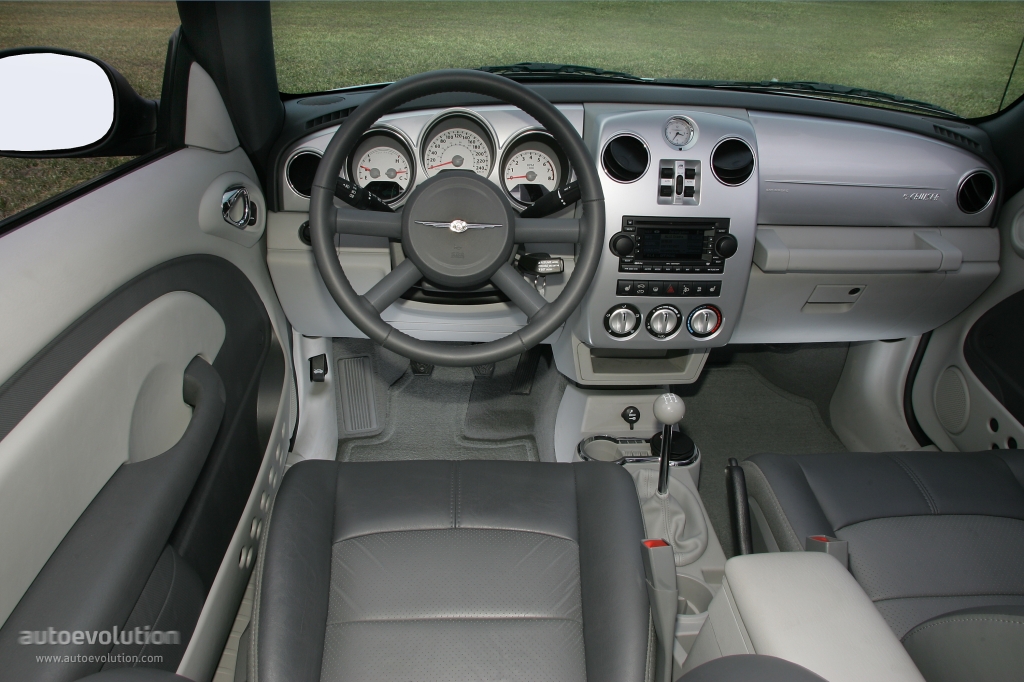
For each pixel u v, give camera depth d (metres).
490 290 1.72
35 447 0.74
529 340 1.28
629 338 1.69
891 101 1.77
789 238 1.71
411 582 1.02
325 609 0.99
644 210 1.53
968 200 1.73
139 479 0.94
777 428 2.33
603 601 0.98
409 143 1.55
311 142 1.59
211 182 1.34
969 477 1.34
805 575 0.81
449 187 1.23
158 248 1.10
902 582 1.13
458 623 0.97
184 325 1.14
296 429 1.85
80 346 0.86
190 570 1.05
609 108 1.56
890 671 0.67
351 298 1.24
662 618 0.98
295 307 1.74
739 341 1.96
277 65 1.57
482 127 1.56
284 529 1.06
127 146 1.33
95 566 0.81
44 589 0.75
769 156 1.64
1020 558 1.17
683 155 1.51
